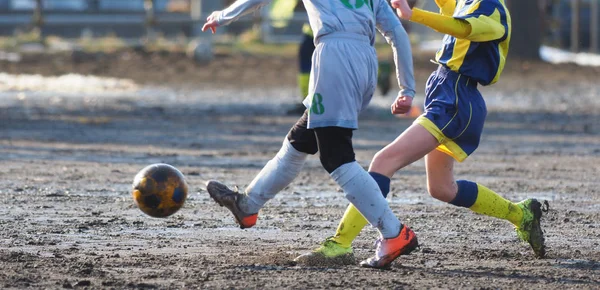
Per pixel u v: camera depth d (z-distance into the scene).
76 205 28.64
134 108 62.88
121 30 133.75
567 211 28.48
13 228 24.75
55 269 19.64
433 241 23.88
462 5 20.84
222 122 55.41
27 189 31.33
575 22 132.50
